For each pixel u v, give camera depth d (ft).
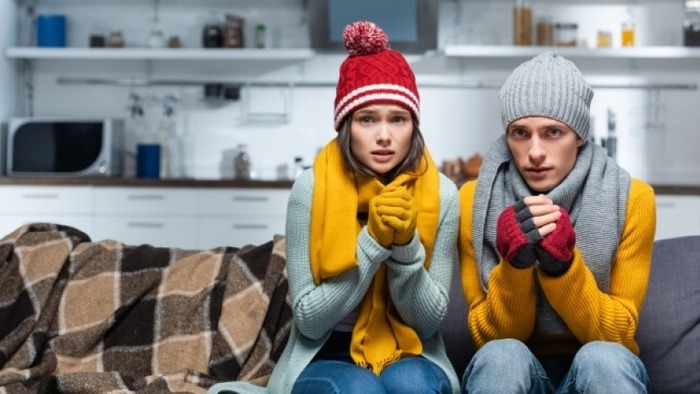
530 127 6.15
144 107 17.21
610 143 16.39
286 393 6.12
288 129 17.13
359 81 6.13
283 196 15.25
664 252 7.66
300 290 6.15
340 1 16.52
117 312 7.95
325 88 17.10
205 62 17.25
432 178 6.31
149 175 16.40
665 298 7.41
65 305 8.11
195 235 15.31
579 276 5.87
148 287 8.16
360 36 6.22
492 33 17.02
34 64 17.31
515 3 16.97
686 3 16.38
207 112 17.17
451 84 16.89
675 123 16.85
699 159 16.84
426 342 6.42
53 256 8.34
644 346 7.28
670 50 15.97
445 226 6.35
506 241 5.77
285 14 17.25
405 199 5.83
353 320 6.49
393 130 6.12
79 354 7.82
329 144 6.42
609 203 6.23
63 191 15.38
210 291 8.07
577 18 16.97
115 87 17.26
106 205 15.37
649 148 16.89
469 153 16.94
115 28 17.33
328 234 6.02
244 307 7.86
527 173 6.25
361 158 6.17
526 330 6.21
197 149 17.17
